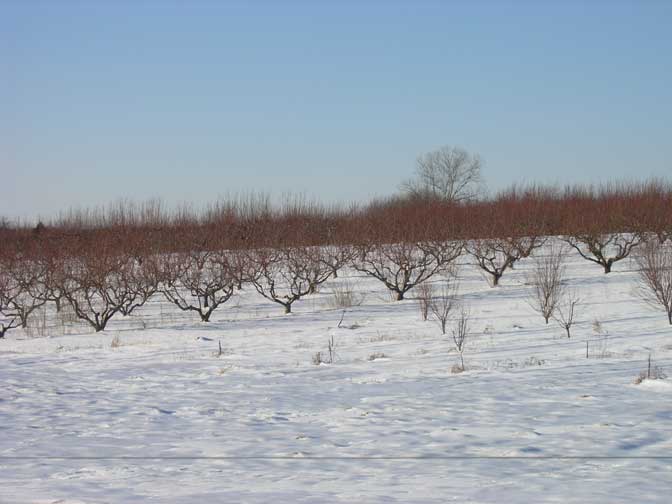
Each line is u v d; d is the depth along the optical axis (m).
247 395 14.34
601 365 15.36
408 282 33.19
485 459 9.06
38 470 9.28
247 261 32.44
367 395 13.68
